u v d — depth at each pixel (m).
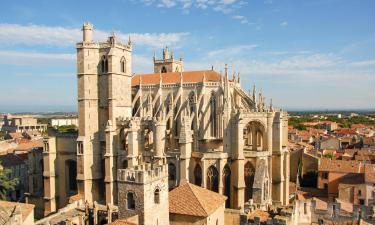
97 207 82.31
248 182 99.88
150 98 117.31
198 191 67.12
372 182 100.31
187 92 115.62
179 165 97.38
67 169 116.44
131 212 58.78
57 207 116.25
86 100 109.38
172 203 64.94
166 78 123.62
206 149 107.75
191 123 108.12
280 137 99.81
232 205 97.94
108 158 105.88
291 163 135.50
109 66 108.00
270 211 70.19
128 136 102.38
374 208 72.75
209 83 111.69
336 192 111.50
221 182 96.12
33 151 123.25
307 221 76.69
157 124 100.19
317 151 153.00
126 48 114.00
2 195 94.44
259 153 97.25
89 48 109.31
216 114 110.38
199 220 61.56
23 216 71.75
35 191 123.12
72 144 114.31
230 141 97.81
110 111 108.19
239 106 109.25
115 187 107.56
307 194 114.19
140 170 57.75
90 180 109.69
